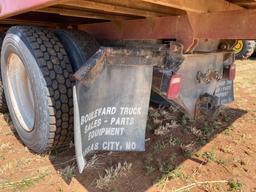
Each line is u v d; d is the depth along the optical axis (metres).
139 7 2.30
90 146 2.28
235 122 3.89
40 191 2.47
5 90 3.36
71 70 2.72
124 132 2.45
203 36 2.43
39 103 2.65
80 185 2.53
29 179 2.62
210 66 3.04
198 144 3.25
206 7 2.28
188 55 2.69
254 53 9.98
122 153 3.00
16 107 3.21
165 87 2.45
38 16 3.29
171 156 2.98
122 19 2.88
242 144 3.29
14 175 2.69
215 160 2.95
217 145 3.25
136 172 2.70
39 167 2.80
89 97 2.20
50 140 2.71
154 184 2.55
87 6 2.19
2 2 2.43
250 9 2.37
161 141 3.27
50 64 2.64
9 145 3.25
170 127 3.60
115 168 2.75
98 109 2.29
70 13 2.57
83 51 2.81
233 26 2.35
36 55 2.62
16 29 2.87
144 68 2.38
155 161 2.88
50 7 2.42
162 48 2.53
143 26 2.74
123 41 2.96
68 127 2.72
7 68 3.22
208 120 3.86
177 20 2.46
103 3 2.23
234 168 2.83
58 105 2.62
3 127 3.73
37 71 2.60
